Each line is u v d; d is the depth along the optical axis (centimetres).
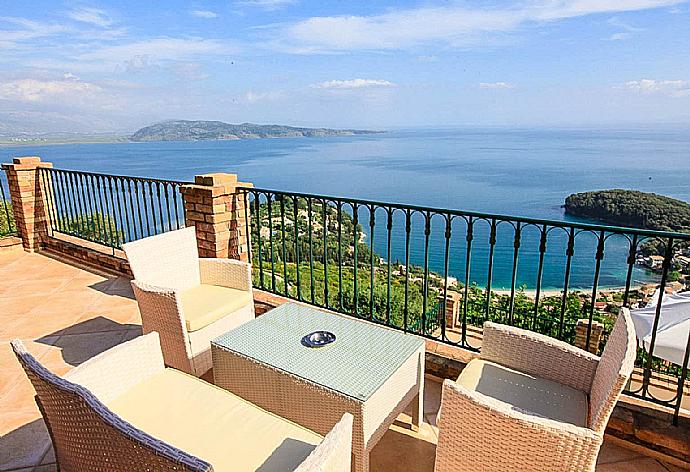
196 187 378
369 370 196
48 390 129
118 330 349
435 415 243
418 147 10725
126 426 108
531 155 7894
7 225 573
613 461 206
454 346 289
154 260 299
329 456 112
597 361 183
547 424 127
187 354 262
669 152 7675
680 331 378
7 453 212
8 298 414
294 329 236
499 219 250
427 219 278
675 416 209
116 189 467
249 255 415
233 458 144
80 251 516
